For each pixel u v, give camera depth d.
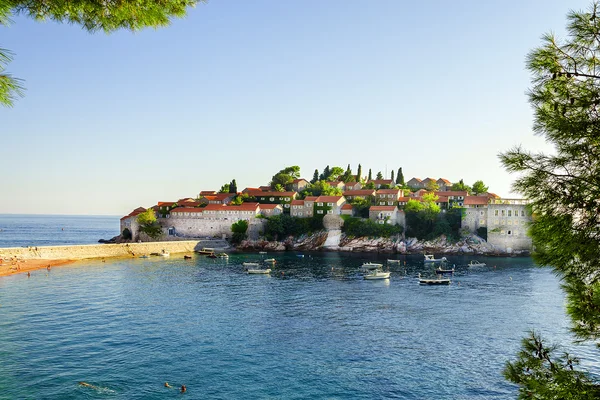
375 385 37.06
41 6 11.80
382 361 42.38
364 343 47.66
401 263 121.94
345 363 41.81
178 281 86.94
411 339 49.09
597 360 40.91
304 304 66.75
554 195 11.62
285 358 42.97
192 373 38.94
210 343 47.03
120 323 53.78
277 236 166.00
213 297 71.19
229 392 35.47
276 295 73.81
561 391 11.88
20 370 38.47
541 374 12.98
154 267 108.56
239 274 98.69
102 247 127.75
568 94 11.95
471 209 147.75
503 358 43.19
